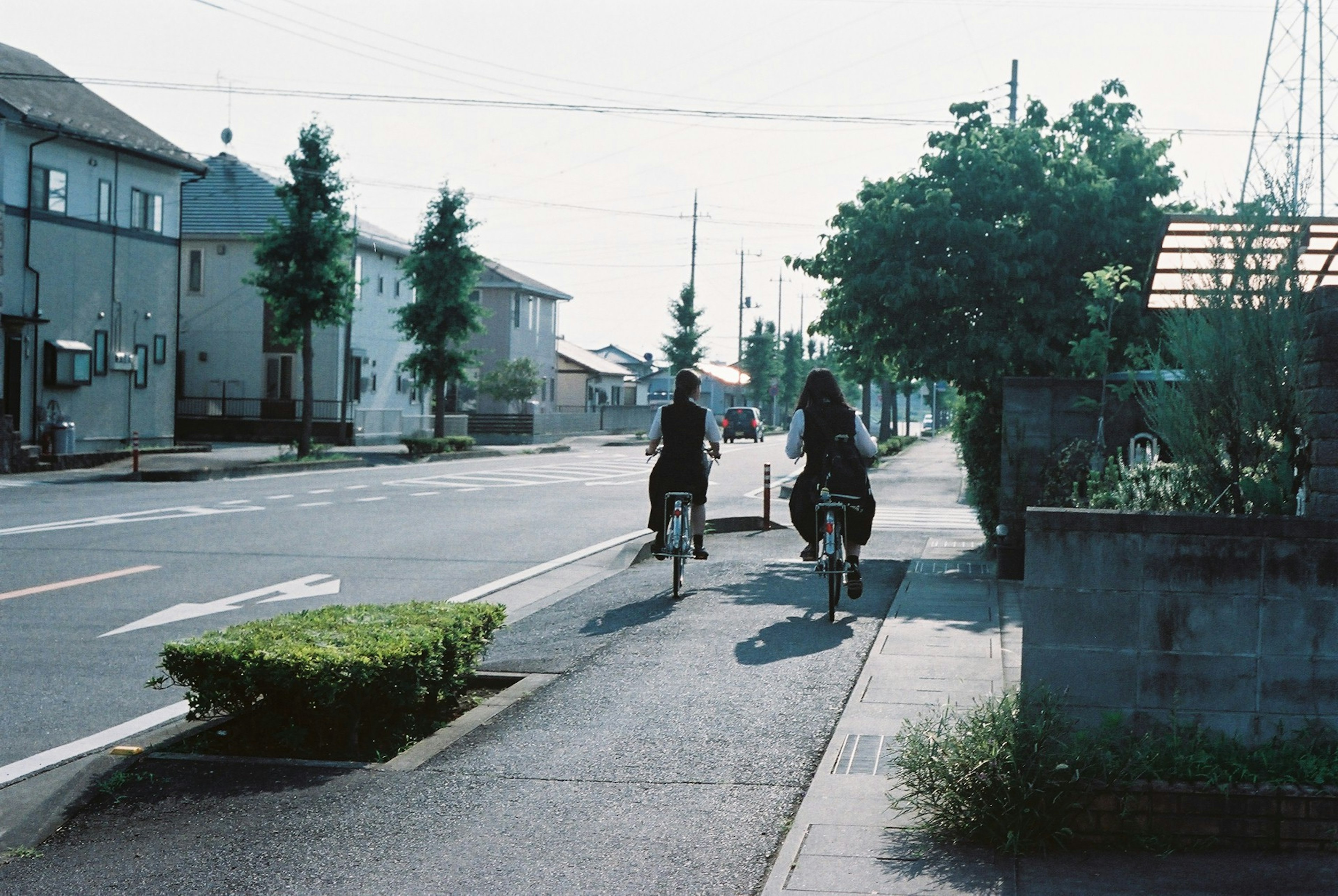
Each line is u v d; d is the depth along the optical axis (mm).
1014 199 15344
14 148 31953
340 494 24969
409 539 17281
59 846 5168
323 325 38594
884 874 4543
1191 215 8797
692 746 6398
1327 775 4707
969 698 7180
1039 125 17422
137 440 29219
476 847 5035
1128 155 16297
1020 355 15227
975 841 4848
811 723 6785
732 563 14109
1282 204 5586
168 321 38688
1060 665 5016
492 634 8445
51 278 33375
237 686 6289
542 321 70688
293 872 4816
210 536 17016
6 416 29000
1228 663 4914
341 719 6453
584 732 6707
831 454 10102
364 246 50500
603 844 5035
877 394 171250
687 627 9750
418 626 7055
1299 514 5312
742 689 7605
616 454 47812
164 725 7293
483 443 55312
